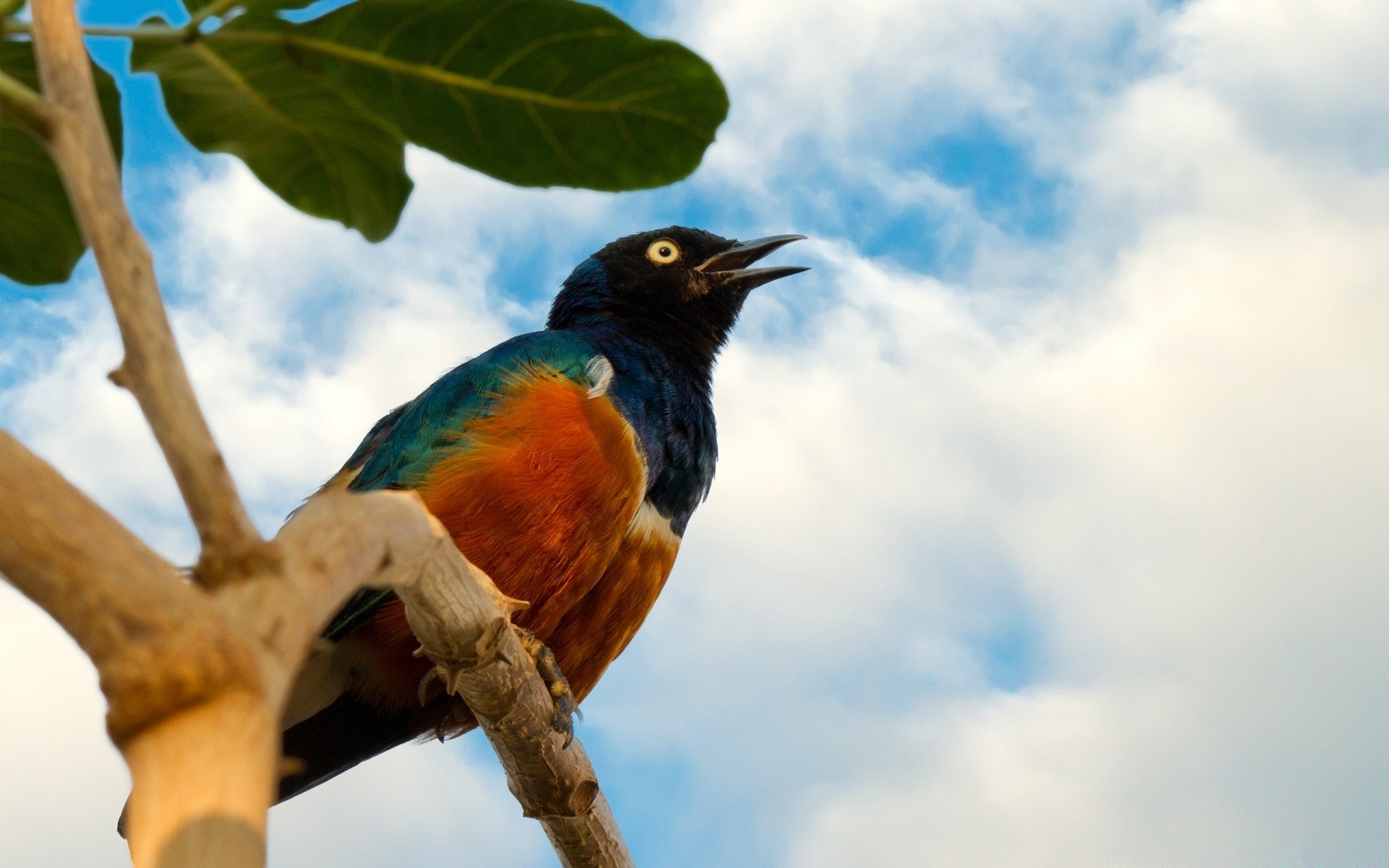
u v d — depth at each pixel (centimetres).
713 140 506
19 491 203
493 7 459
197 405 240
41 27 283
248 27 457
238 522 226
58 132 271
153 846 193
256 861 196
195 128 509
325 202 549
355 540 252
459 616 539
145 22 456
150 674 200
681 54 478
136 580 205
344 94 484
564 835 843
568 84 485
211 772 198
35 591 203
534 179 513
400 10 456
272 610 219
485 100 487
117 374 244
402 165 535
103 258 254
